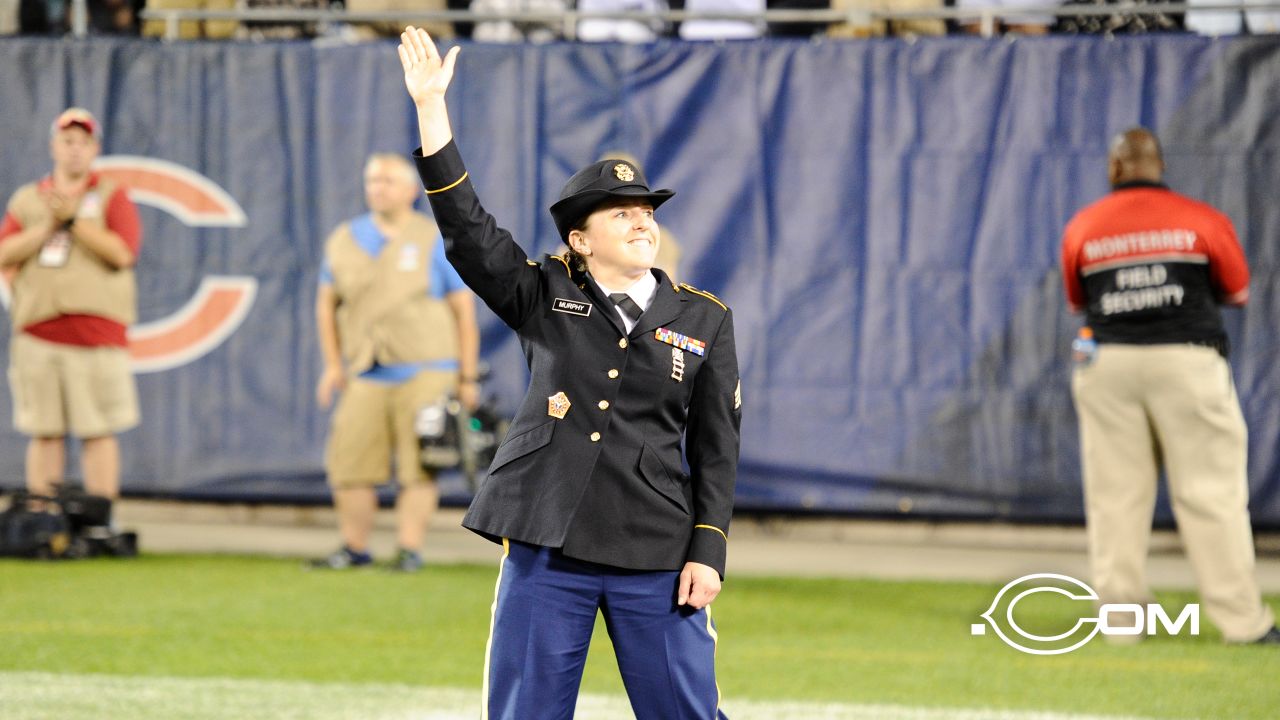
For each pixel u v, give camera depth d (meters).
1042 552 35.84
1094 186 35.62
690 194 36.66
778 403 36.38
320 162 37.62
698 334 12.83
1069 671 22.41
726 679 21.72
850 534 37.25
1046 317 35.72
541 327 12.76
